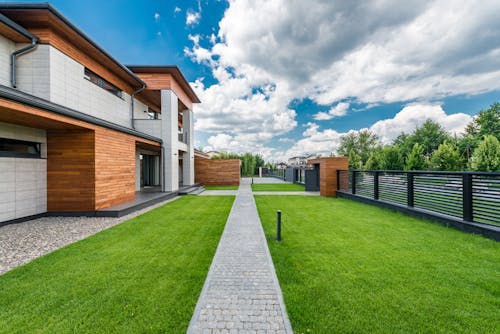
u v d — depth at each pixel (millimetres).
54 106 4961
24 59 6383
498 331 1923
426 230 5004
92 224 5664
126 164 8031
